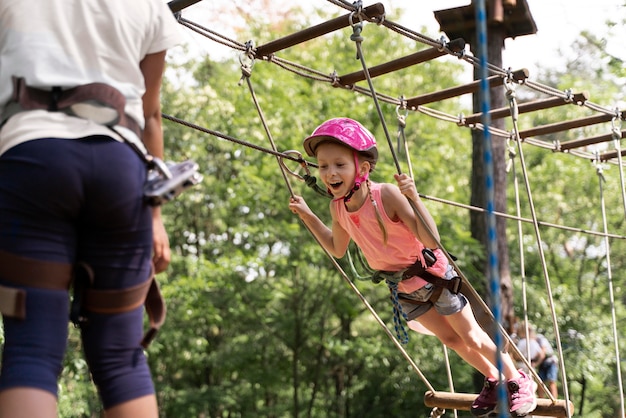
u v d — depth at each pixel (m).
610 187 17.97
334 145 3.52
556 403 3.88
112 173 1.49
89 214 1.49
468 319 3.80
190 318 16.03
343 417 17.92
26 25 1.56
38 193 1.44
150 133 1.83
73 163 1.46
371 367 15.86
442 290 3.76
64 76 1.53
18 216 1.44
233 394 18.66
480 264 13.62
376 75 4.34
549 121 17.84
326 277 15.90
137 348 1.58
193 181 1.59
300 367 17.88
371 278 3.85
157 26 1.70
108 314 1.54
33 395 1.40
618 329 16.91
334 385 19.33
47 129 1.48
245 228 16.19
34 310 1.44
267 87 14.71
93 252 1.51
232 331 18.69
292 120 14.58
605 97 16.34
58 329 1.47
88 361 1.56
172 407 17.58
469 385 15.41
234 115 15.37
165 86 18.50
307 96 15.49
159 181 1.56
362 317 17.86
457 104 18.77
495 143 10.05
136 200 1.53
